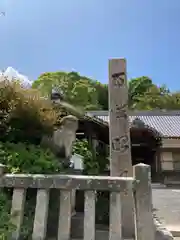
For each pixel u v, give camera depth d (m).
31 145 3.89
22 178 2.51
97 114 19.64
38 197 2.47
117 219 2.36
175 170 16.17
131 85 30.97
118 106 4.58
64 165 4.02
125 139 4.41
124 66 4.74
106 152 8.92
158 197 9.62
